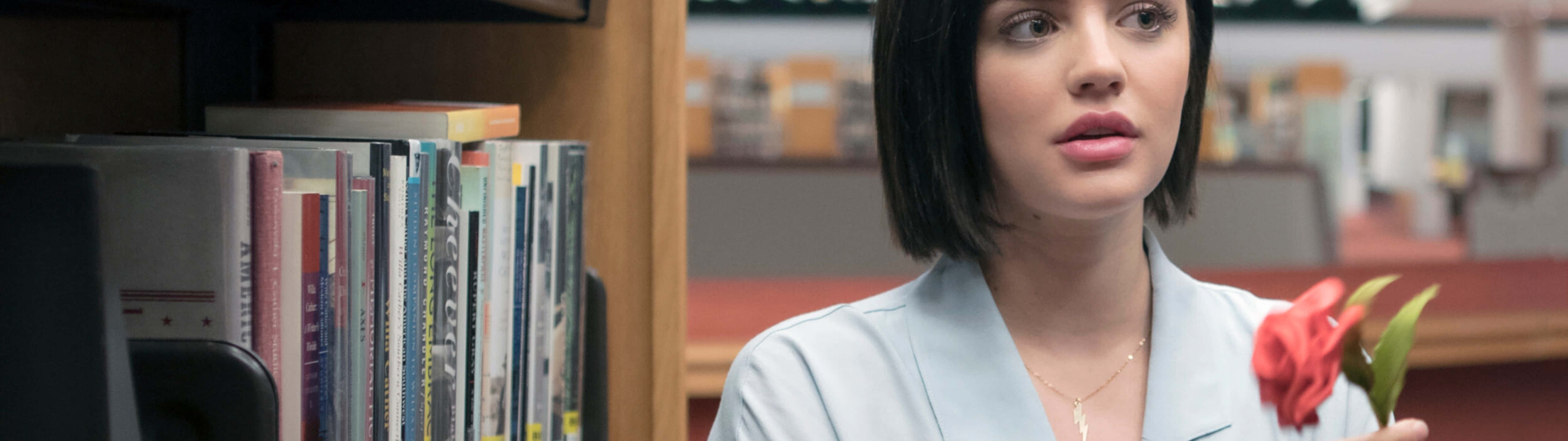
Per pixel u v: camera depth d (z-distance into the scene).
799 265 4.50
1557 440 2.16
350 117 0.82
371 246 0.68
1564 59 12.51
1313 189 4.57
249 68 1.08
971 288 0.72
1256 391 0.70
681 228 1.09
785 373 0.72
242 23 1.07
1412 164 14.20
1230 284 2.64
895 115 0.70
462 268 0.82
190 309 0.59
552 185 0.91
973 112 0.66
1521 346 2.04
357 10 1.07
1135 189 0.62
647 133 1.09
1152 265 0.72
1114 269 0.70
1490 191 6.57
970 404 0.69
